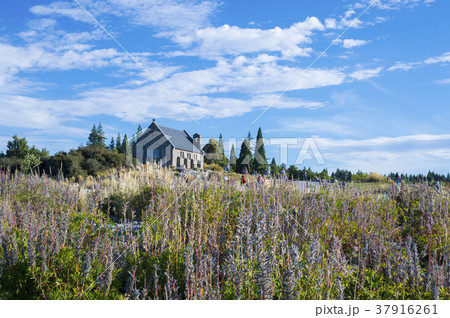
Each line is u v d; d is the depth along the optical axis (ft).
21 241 15.24
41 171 96.78
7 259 13.37
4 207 19.11
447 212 26.02
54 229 14.67
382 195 34.81
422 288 14.32
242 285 11.64
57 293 12.00
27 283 13.02
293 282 10.98
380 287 14.52
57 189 29.01
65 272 13.26
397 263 15.40
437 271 14.53
